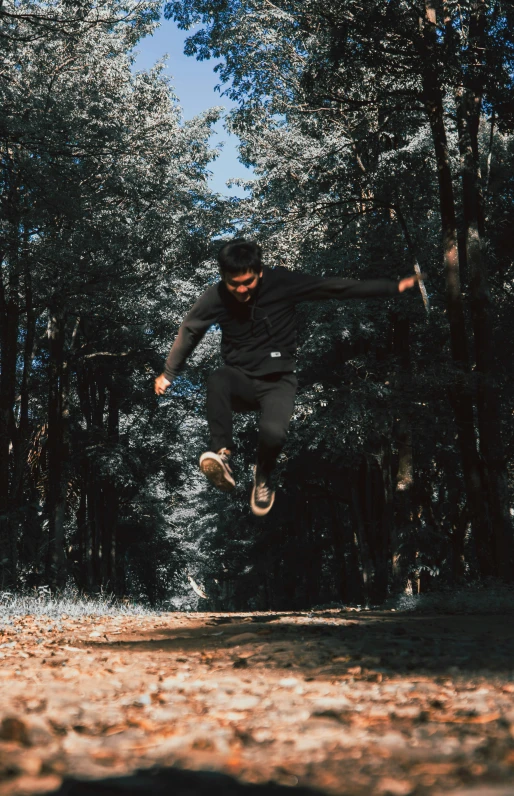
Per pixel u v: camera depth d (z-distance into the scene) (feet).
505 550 60.44
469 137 67.51
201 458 17.04
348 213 73.82
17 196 64.80
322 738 8.88
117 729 9.89
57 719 10.69
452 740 8.60
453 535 89.97
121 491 113.91
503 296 84.74
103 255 73.82
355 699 12.01
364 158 76.64
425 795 6.32
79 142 61.21
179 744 8.53
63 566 71.26
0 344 72.79
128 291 75.51
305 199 77.05
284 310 16.96
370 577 89.66
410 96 65.77
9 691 13.83
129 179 70.23
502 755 7.72
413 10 59.82
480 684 12.81
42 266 66.18
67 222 67.15
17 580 61.87
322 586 135.44
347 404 67.41
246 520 122.62
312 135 77.87
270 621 33.83
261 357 16.99
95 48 76.54
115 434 105.50
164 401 109.70
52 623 38.73
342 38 60.54
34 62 71.41
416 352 85.61
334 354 86.89
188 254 89.76
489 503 61.98
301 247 75.61
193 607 179.73
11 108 60.44
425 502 85.46
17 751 8.17
